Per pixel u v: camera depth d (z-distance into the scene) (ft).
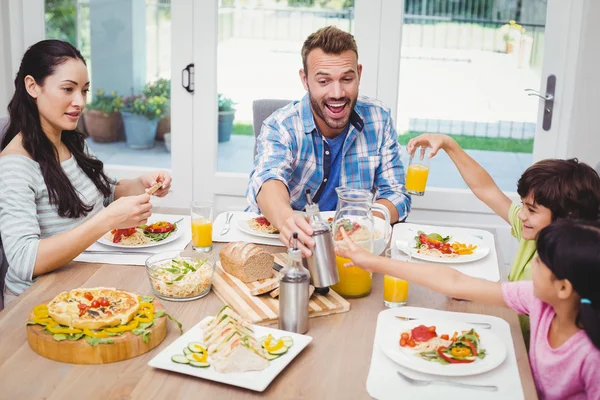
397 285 5.53
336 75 7.20
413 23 11.25
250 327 4.96
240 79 11.79
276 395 4.31
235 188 12.09
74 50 6.72
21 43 11.97
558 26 10.91
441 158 11.59
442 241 7.02
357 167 8.32
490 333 4.99
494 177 11.71
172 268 5.74
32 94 6.59
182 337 4.86
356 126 8.09
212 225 6.78
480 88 11.39
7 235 6.16
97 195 7.38
